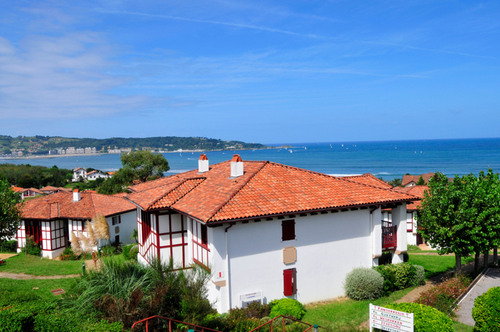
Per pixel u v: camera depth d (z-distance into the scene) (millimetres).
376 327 13305
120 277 14219
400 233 23234
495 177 22906
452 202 21234
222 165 27891
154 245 21391
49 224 37031
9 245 39500
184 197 21625
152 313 12914
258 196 19672
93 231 21750
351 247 21359
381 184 29859
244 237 18422
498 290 14414
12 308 12000
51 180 143250
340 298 20812
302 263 19922
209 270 17625
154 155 79625
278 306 17594
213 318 14961
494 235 20422
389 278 21172
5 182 29438
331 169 177125
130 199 23953
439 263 29234
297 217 19750
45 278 25547
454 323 16016
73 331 11086
